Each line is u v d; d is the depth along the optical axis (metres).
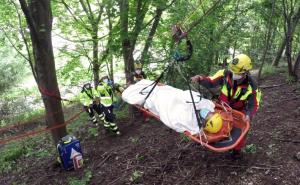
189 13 8.20
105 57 9.12
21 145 9.38
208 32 8.91
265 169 5.30
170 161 6.14
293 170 5.14
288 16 8.99
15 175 7.66
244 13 10.47
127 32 7.73
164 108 5.48
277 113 7.08
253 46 13.05
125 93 6.42
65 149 6.86
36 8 6.15
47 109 6.96
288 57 9.26
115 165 6.64
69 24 9.16
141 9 7.88
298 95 8.02
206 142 5.03
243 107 5.18
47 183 6.78
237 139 4.98
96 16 8.84
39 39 6.34
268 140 6.04
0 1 9.28
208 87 5.25
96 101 7.96
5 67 16.30
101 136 8.35
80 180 6.45
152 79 8.63
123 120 8.87
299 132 6.09
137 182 5.82
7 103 14.50
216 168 5.61
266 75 11.01
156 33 8.61
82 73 10.52
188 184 5.41
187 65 8.53
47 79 6.66
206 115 5.10
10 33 10.03
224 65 9.36
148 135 7.50
